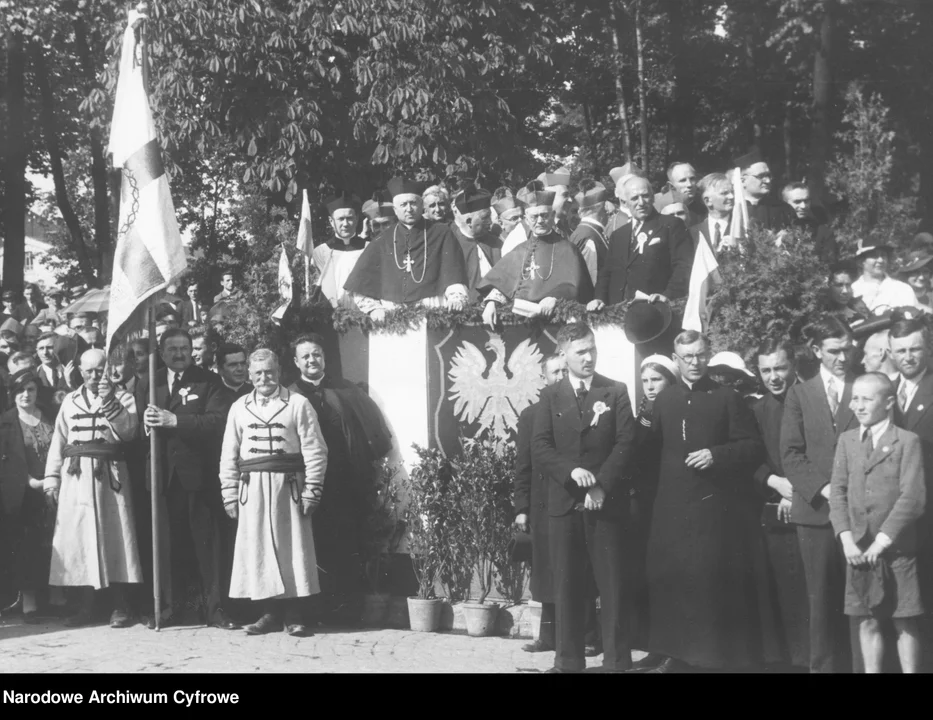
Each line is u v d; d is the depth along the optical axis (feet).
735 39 70.79
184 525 31.81
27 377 34.40
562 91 73.77
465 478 31.27
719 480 25.90
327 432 32.19
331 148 59.72
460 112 58.70
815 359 26.22
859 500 22.97
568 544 26.23
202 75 57.47
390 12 58.03
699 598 25.59
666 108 74.18
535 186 35.53
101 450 31.86
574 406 26.71
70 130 88.43
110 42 62.23
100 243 85.46
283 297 34.50
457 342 32.89
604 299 32.07
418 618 30.76
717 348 28.37
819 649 24.38
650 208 32.04
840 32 65.57
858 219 33.22
